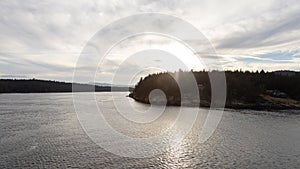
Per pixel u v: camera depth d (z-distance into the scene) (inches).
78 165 997.2
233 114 2704.2
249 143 1386.6
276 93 4192.9
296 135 1608.0
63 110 3038.9
